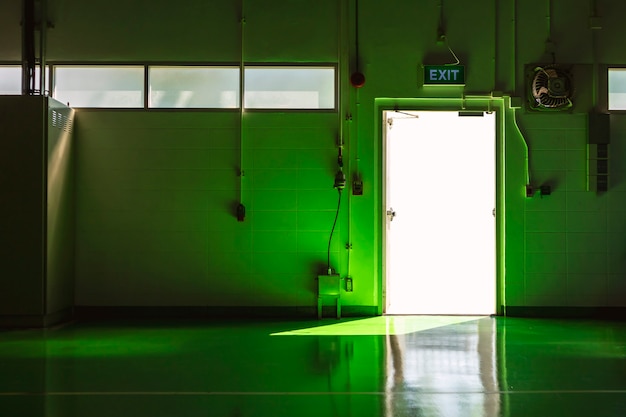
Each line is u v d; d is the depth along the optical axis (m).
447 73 8.33
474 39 8.41
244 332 7.26
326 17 8.40
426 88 8.40
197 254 8.32
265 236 8.34
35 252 7.51
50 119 7.61
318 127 8.38
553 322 7.95
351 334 7.13
